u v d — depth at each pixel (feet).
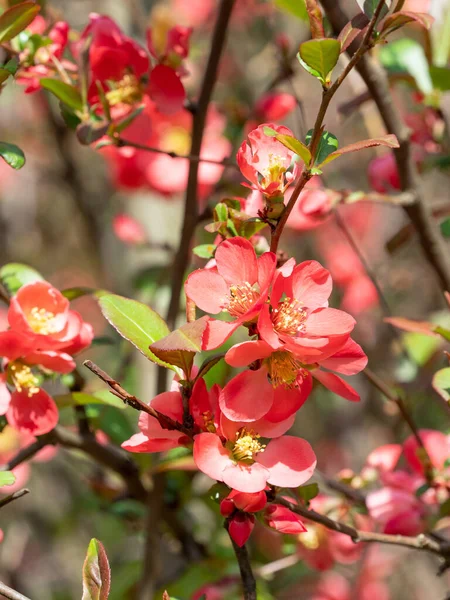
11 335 2.01
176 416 1.90
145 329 1.91
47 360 2.06
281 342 1.86
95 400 2.18
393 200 2.45
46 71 2.36
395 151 2.45
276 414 1.89
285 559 2.61
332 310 1.87
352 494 2.44
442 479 2.30
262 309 1.81
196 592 2.61
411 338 2.91
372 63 2.40
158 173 2.90
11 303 2.01
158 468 2.34
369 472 2.43
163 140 2.91
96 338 2.36
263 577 2.72
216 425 1.88
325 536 2.44
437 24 2.72
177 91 2.35
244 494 1.86
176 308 2.51
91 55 2.32
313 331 1.86
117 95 2.34
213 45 2.43
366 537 2.01
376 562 3.67
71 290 2.25
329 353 1.84
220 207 1.98
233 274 1.87
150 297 3.08
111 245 3.76
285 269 1.87
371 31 1.86
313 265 1.87
